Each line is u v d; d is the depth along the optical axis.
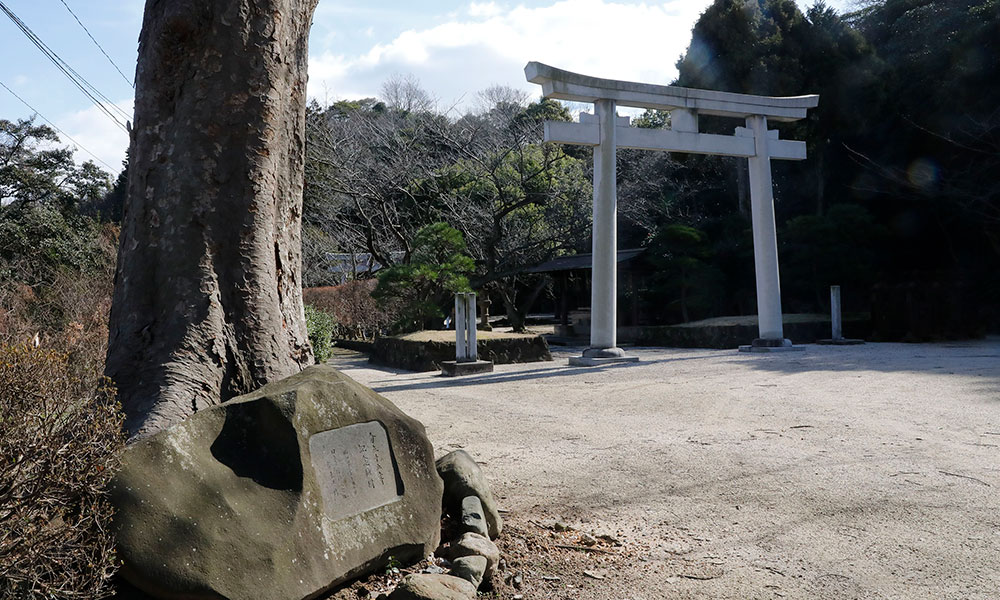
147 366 3.66
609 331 14.05
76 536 2.33
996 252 21.03
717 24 22.91
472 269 16.91
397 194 26.17
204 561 2.55
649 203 26.70
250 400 3.07
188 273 3.83
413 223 24.91
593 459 5.91
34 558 2.20
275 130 4.17
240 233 3.99
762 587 3.37
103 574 2.37
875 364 12.09
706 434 6.80
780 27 22.83
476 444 6.64
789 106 15.70
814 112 22.33
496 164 22.34
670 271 22.42
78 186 25.34
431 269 16.12
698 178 28.28
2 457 2.15
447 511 4.02
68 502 2.42
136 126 4.07
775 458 5.73
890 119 22.14
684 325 19.66
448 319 19.38
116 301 3.92
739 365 12.74
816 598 3.24
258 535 2.71
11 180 23.59
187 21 3.88
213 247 3.91
